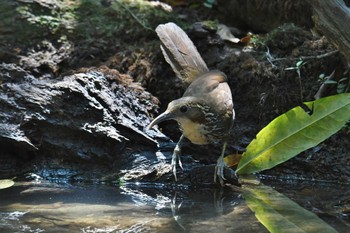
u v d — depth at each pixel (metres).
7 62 10.13
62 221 6.38
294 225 6.32
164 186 8.45
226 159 9.00
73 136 9.02
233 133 9.70
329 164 9.05
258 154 8.45
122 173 8.73
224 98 8.32
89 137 8.97
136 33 11.06
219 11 12.59
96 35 10.96
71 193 7.84
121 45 10.88
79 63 10.48
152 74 10.35
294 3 11.20
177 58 9.32
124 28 11.12
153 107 9.84
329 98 7.89
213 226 6.23
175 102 8.12
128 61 10.51
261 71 10.07
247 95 10.07
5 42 10.47
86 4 11.42
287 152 8.30
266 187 8.40
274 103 9.85
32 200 7.37
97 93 9.30
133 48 10.75
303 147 8.20
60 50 10.58
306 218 6.62
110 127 9.02
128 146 8.99
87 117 9.06
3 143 8.88
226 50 10.77
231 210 6.96
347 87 9.64
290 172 9.11
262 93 9.94
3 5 10.89
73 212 6.79
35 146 8.98
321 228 6.21
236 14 12.31
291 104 9.84
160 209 6.99
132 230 6.06
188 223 6.36
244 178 8.69
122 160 8.88
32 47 10.55
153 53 10.54
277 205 7.23
